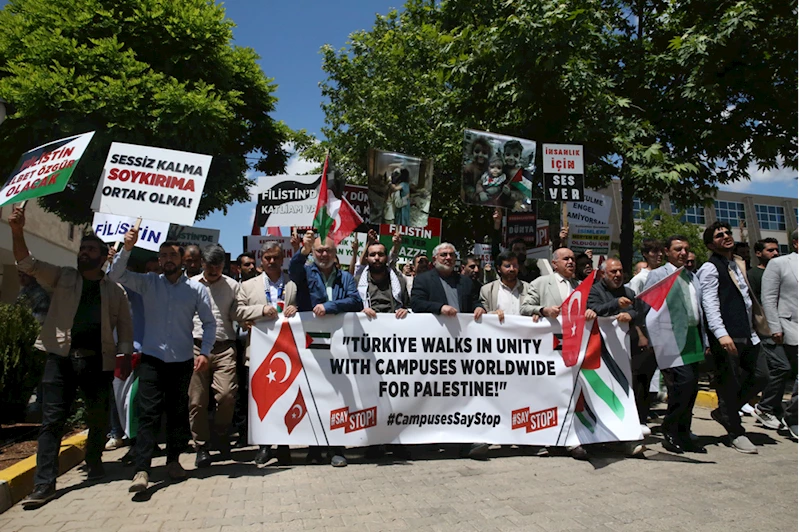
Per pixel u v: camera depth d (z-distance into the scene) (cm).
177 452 492
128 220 748
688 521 366
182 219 504
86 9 1248
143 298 484
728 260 600
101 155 1180
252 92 1550
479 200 798
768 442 607
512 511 390
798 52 993
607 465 520
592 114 1056
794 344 609
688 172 1100
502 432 562
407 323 563
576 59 1018
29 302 741
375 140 1595
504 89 1066
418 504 408
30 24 1248
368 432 542
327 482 471
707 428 687
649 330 562
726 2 1022
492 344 572
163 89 1204
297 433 532
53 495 441
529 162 809
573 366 576
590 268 778
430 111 1571
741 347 581
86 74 1179
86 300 475
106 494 450
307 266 558
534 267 962
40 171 469
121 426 619
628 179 1059
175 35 1281
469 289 600
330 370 546
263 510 399
